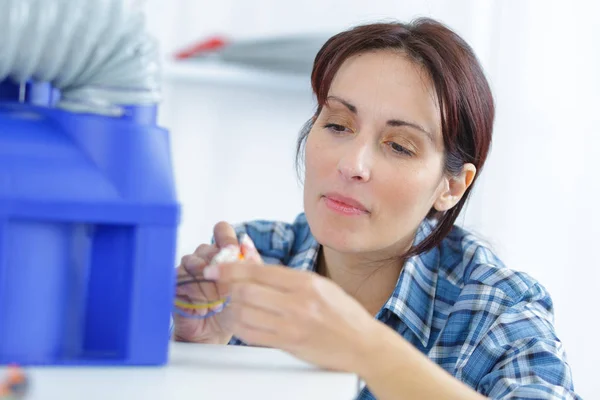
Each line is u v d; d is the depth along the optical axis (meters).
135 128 0.79
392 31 1.21
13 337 0.76
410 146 1.18
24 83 0.87
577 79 2.35
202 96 2.48
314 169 1.19
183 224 2.49
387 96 1.16
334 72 1.21
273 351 0.94
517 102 2.36
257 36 2.46
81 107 0.81
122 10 0.82
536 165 2.37
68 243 0.78
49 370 0.76
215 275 0.86
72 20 0.79
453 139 1.22
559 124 2.36
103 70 0.84
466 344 1.26
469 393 0.90
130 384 0.75
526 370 1.14
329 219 1.19
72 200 0.75
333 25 2.44
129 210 0.77
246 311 0.84
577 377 2.32
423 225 1.37
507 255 2.36
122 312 0.80
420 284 1.35
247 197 2.52
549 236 2.36
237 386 0.78
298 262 1.45
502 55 2.37
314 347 0.84
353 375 0.84
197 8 2.47
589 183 2.34
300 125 2.51
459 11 2.38
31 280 0.76
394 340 0.89
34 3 0.77
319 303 0.84
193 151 2.49
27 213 0.74
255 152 2.51
